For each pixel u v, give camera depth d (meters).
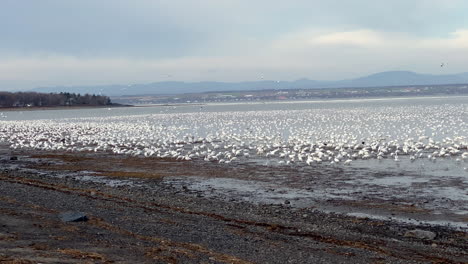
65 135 74.12
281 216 24.94
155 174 38.25
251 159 45.03
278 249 18.83
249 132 72.31
